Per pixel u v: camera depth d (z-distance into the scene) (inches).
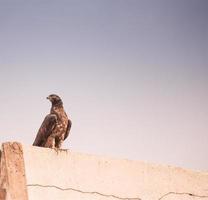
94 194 546.6
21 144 514.6
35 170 516.1
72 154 546.6
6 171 497.7
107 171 563.5
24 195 497.7
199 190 623.2
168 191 598.9
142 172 587.8
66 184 531.8
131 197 569.9
